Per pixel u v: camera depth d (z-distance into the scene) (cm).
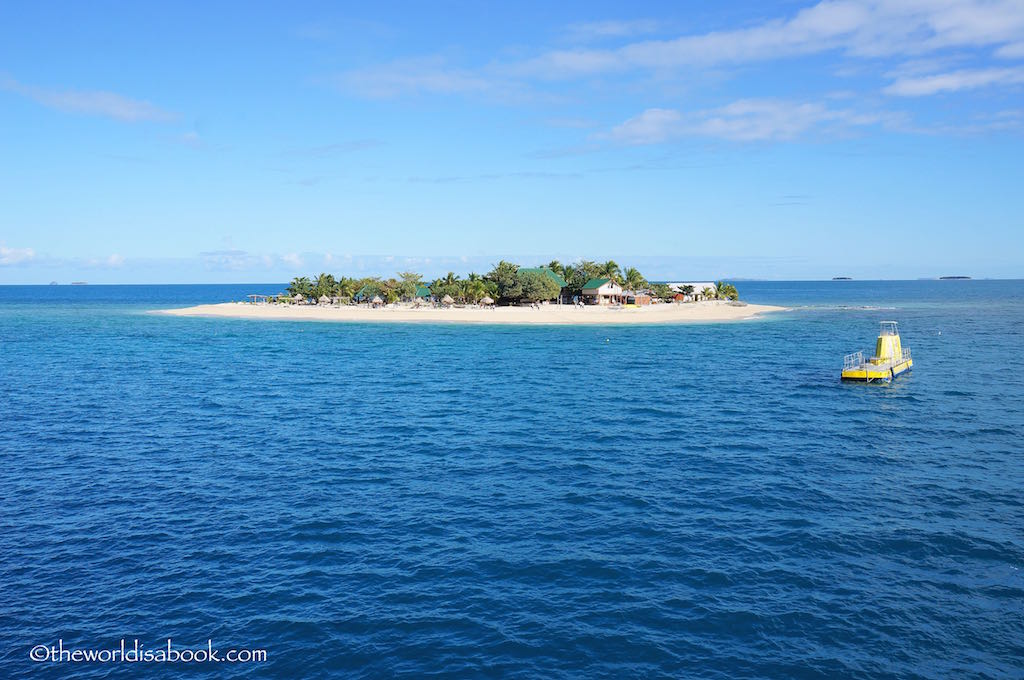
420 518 3150
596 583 2505
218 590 2475
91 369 8219
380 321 16125
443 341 11788
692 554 2744
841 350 10162
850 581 2519
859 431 4844
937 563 2664
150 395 6406
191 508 3291
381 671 2006
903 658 2058
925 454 4216
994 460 4078
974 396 6216
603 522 3089
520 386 6869
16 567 2655
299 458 4175
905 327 14288
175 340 12069
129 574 2598
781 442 4525
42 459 4159
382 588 2480
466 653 2084
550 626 2225
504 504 3328
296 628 2227
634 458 4134
